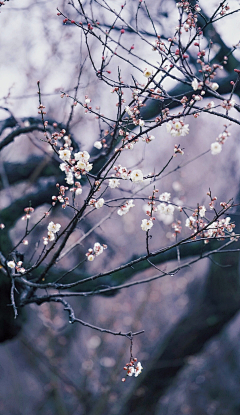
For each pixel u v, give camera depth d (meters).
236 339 4.99
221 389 4.63
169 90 2.71
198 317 3.69
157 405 4.19
